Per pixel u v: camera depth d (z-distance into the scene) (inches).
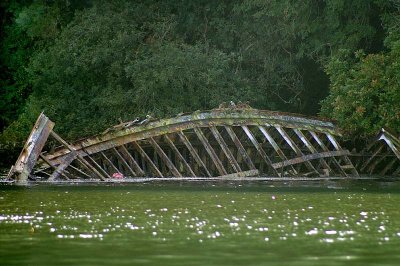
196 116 3097.9
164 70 3651.6
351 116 3216.0
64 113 3951.8
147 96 3690.9
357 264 1106.7
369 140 3277.6
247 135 3218.5
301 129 3223.4
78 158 2920.8
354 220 1576.0
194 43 4023.1
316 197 2129.7
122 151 3031.5
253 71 3924.7
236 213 1697.8
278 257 1159.0
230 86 3772.1
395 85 3174.2
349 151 3395.7
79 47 3922.2
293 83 3882.9
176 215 1658.5
